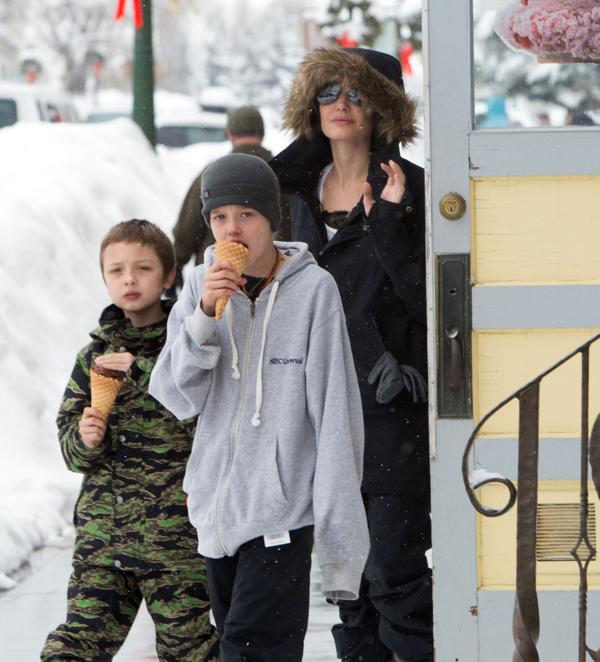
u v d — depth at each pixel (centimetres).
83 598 1628
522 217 1527
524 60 1536
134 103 5647
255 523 1487
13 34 17688
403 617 1788
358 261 1789
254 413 1512
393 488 1775
